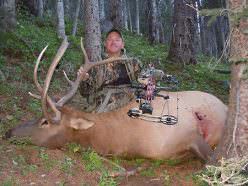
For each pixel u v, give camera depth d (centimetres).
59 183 487
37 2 2177
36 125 606
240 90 485
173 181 538
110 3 2002
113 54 671
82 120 586
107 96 651
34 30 1639
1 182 468
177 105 598
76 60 1283
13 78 979
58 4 1617
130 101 632
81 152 587
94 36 1157
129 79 659
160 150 574
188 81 1288
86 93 680
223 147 508
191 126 585
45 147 593
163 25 3891
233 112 496
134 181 538
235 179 400
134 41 2309
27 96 875
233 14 407
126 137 580
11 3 1315
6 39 1032
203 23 3722
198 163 591
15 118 740
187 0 1466
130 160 590
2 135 641
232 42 472
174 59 1477
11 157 541
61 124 596
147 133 576
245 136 488
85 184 498
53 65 592
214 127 613
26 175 497
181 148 579
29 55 1179
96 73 662
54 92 980
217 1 2300
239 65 476
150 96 593
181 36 1473
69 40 1608
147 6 2425
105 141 586
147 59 1492
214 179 389
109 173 534
